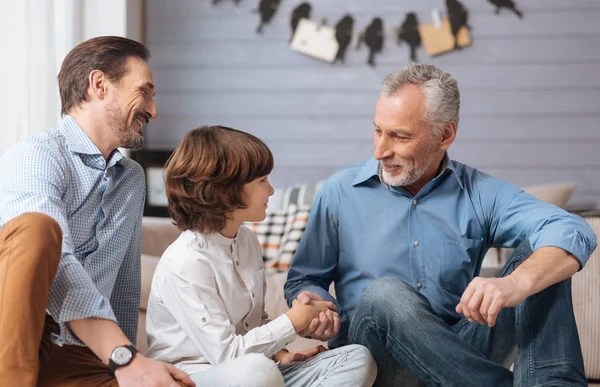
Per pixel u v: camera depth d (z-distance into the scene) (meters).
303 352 1.78
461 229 1.91
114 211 1.84
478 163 4.39
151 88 1.87
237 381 1.51
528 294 1.55
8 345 1.35
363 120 4.45
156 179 4.16
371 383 1.64
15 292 1.36
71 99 1.82
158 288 1.71
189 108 4.58
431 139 1.82
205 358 1.68
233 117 4.55
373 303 1.64
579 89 4.32
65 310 1.45
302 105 4.49
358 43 4.43
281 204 3.33
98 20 3.32
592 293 2.58
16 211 1.56
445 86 1.81
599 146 4.32
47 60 2.87
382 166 1.88
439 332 1.58
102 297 1.47
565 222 1.72
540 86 4.34
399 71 1.84
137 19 4.48
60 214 1.57
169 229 2.80
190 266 1.66
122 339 1.43
